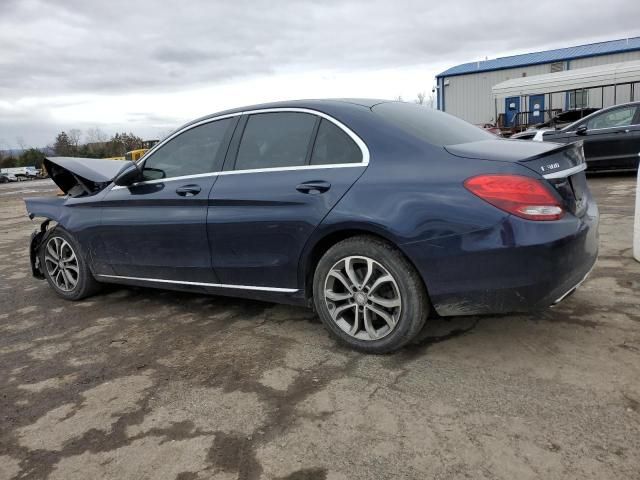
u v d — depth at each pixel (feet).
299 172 10.54
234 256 11.48
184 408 8.82
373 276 9.91
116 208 13.67
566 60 89.04
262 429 8.05
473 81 97.55
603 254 16.17
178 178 12.53
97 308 14.61
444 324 11.46
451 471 6.81
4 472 7.44
